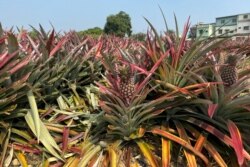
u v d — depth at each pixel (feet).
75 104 10.31
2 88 7.86
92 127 8.95
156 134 8.54
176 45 9.05
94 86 10.67
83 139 8.55
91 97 10.18
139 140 8.20
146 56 9.36
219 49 9.07
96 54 11.80
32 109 8.04
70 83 10.57
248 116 8.48
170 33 9.75
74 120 9.33
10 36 8.20
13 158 7.86
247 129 8.76
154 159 7.48
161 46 9.16
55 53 10.29
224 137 7.65
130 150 8.11
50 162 7.72
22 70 8.47
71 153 7.86
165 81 8.70
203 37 8.91
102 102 7.86
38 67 8.76
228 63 8.47
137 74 8.69
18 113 8.37
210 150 7.72
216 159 7.52
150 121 8.65
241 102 7.98
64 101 10.27
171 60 8.96
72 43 13.89
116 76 8.41
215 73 8.13
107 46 15.05
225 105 8.25
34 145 7.96
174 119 8.72
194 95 7.81
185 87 8.06
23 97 8.66
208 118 8.46
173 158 8.13
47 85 9.43
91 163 7.50
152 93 9.13
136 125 8.17
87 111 9.86
